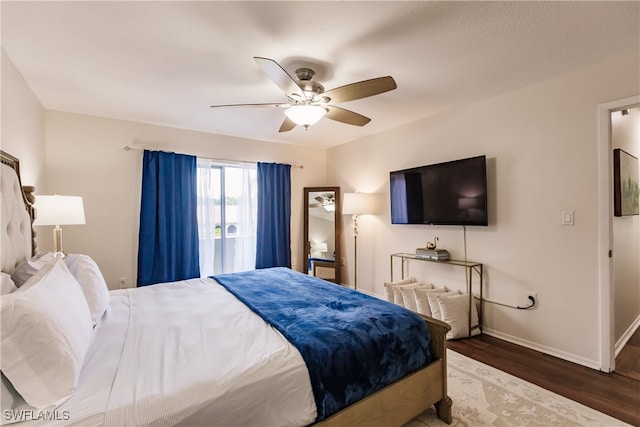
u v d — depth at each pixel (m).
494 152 2.78
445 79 2.41
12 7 1.52
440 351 1.73
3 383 0.94
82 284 1.70
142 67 2.19
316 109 2.12
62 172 3.12
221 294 2.24
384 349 1.52
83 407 0.95
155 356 1.28
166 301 2.07
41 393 0.96
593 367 2.22
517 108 2.62
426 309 3.00
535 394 1.91
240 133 4.07
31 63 2.12
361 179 4.34
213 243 3.99
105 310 1.81
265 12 1.58
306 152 4.88
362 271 4.35
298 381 1.23
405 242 3.70
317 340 1.40
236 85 2.50
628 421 1.66
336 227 4.69
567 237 2.35
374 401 1.41
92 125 3.27
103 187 3.33
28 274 1.62
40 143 2.86
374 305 1.91
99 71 2.25
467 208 2.90
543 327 2.49
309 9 1.56
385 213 3.96
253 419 1.12
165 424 0.97
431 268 3.38
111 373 1.15
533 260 2.54
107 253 3.35
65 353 1.03
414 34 1.79
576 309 2.31
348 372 1.36
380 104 2.99
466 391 1.95
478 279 2.94
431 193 3.24
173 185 3.62
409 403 1.56
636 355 2.42
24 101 2.36
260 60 1.61
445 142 3.20
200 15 1.61
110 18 1.63
